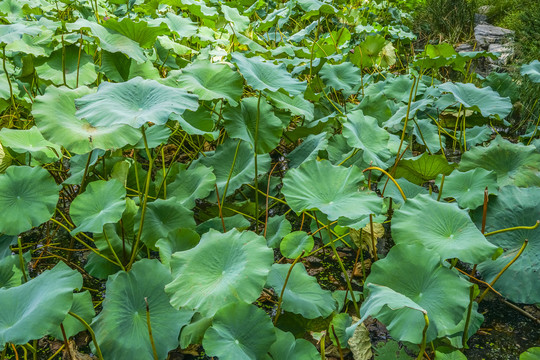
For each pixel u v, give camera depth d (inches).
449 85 110.4
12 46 99.6
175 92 67.1
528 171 91.0
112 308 63.6
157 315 63.7
